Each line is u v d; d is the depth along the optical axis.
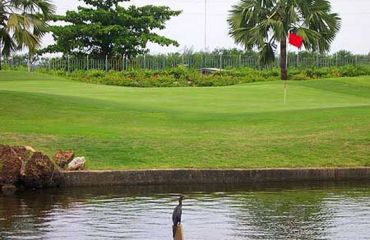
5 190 15.99
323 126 22.80
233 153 18.98
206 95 36.12
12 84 42.16
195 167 17.59
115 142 19.53
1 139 19.33
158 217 13.09
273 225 12.51
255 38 48.25
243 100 33.78
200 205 14.32
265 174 17.55
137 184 16.88
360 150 19.69
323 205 14.33
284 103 32.50
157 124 23.69
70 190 16.12
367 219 12.97
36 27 26.94
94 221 12.72
